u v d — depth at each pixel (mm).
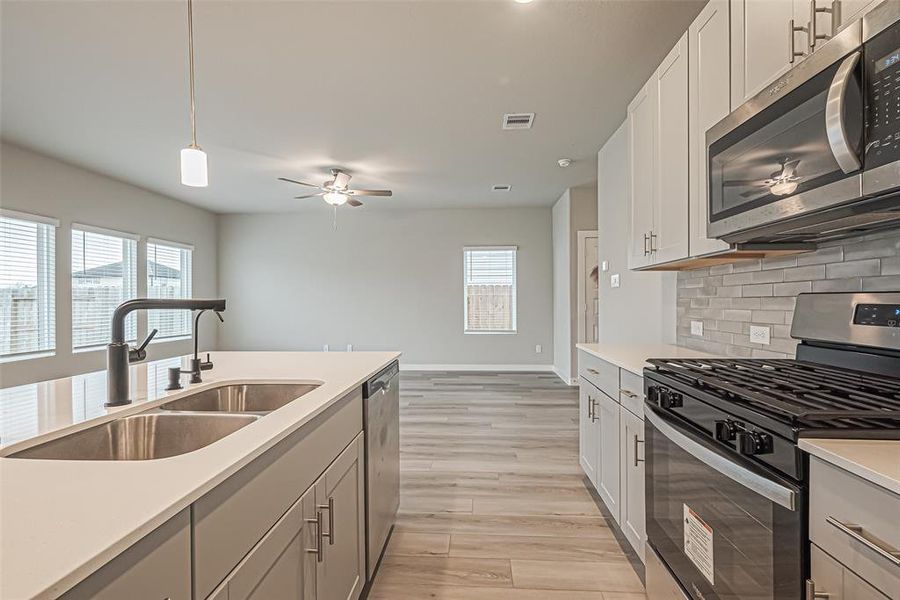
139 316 5992
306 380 1749
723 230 1588
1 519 633
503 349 7430
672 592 1496
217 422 1282
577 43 2611
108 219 5406
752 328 2068
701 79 1838
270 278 7715
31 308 4488
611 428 2289
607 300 4332
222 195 6371
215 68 2865
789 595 933
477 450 3654
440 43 2600
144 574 646
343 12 2311
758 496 1041
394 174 5340
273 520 1055
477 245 7434
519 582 1967
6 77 2975
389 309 7586
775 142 1320
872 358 1428
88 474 800
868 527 762
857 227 1367
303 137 4094
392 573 2035
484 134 4043
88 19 2354
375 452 1991
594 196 6043
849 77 1021
